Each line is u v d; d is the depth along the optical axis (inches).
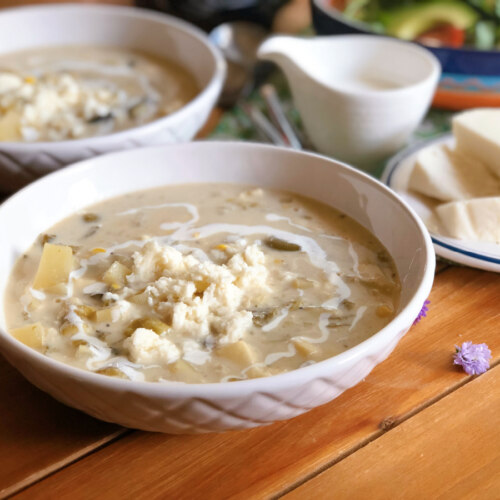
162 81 27.5
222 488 17.9
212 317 18.8
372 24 31.3
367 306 19.3
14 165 22.7
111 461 18.3
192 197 22.2
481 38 30.4
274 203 22.0
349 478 18.0
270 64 29.4
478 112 24.1
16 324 19.1
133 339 18.2
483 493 17.7
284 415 17.5
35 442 18.6
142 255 19.8
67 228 21.3
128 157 22.0
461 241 21.6
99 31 29.0
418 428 18.7
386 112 24.3
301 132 27.0
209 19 30.6
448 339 20.3
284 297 19.4
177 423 17.3
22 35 28.8
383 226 20.7
